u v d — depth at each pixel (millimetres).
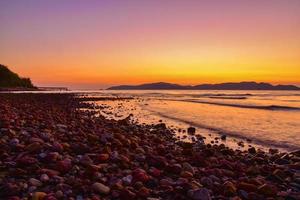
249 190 7914
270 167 10656
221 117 30438
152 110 39438
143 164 9477
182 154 12047
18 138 11617
